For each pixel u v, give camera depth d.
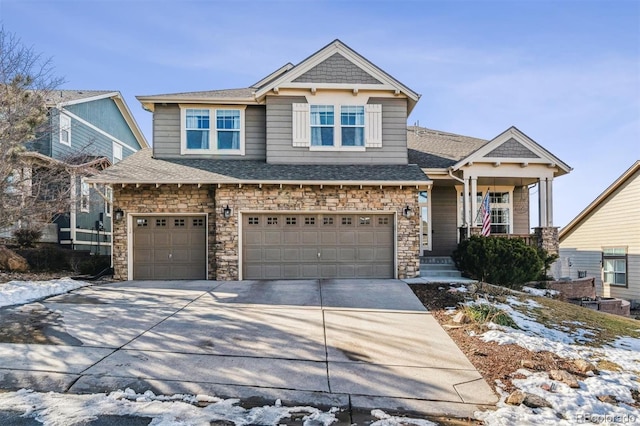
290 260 11.99
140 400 4.28
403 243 12.05
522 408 4.34
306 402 4.40
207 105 13.34
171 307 8.31
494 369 5.38
